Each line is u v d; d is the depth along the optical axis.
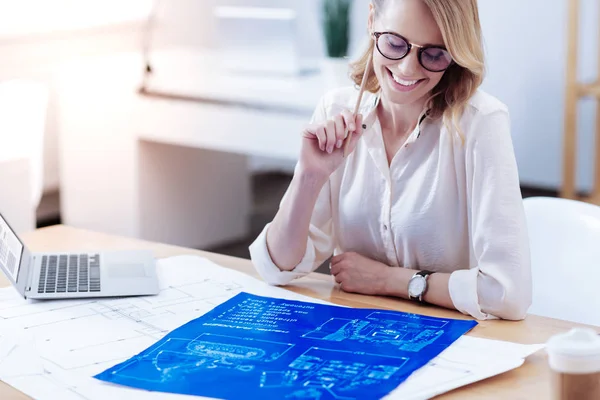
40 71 4.76
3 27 4.51
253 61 3.99
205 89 3.88
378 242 1.79
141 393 1.17
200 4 5.58
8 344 1.37
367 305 1.59
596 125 4.77
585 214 1.75
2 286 1.69
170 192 4.46
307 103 3.58
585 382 1.00
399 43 1.52
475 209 1.61
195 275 1.73
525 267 1.55
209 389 1.17
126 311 1.52
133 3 5.10
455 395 1.17
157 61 4.47
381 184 1.74
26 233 2.08
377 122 1.74
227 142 3.89
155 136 4.15
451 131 1.63
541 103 5.40
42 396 1.17
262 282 1.70
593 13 5.09
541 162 5.49
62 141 4.43
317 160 1.67
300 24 6.24
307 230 1.70
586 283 1.71
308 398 1.13
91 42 4.90
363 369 1.22
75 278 1.68
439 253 1.72
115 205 4.38
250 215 5.27
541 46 5.31
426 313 1.55
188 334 1.38
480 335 1.43
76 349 1.34
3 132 2.99
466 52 1.51
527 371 1.25
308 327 1.41
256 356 1.28
